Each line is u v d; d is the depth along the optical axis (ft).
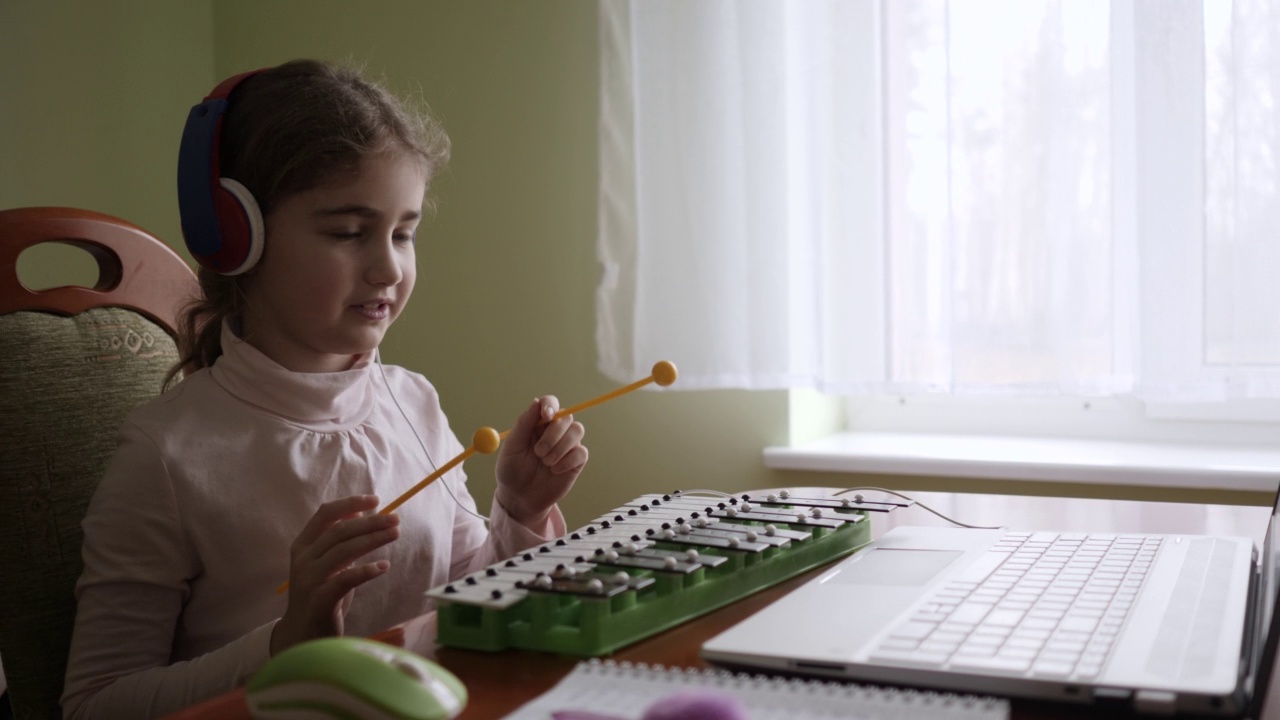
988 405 6.66
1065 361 5.39
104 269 3.83
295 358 3.49
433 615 2.51
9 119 6.25
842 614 2.23
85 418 3.53
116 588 3.02
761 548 2.54
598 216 6.35
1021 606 2.25
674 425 6.40
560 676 2.02
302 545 2.56
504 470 3.37
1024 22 5.38
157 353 3.86
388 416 3.78
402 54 6.98
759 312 5.91
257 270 3.37
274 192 3.17
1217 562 2.64
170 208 7.26
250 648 2.59
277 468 3.30
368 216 3.26
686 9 5.98
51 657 3.31
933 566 2.65
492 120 6.78
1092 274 5.35
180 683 2.66
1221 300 5.10
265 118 3.21
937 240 5.58
